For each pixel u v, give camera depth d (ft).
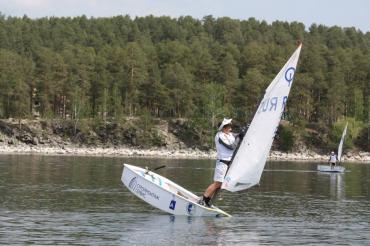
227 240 95.71
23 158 416.67
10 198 146.30
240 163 114.93
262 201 154.51
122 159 458.09
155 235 98.22
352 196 174.91
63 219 113.09
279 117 115.75
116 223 109.19
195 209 118.62
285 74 115.14
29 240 92.79
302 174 304.50
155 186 119.14
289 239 98.27
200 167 344.69
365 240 98.63
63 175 236.02
